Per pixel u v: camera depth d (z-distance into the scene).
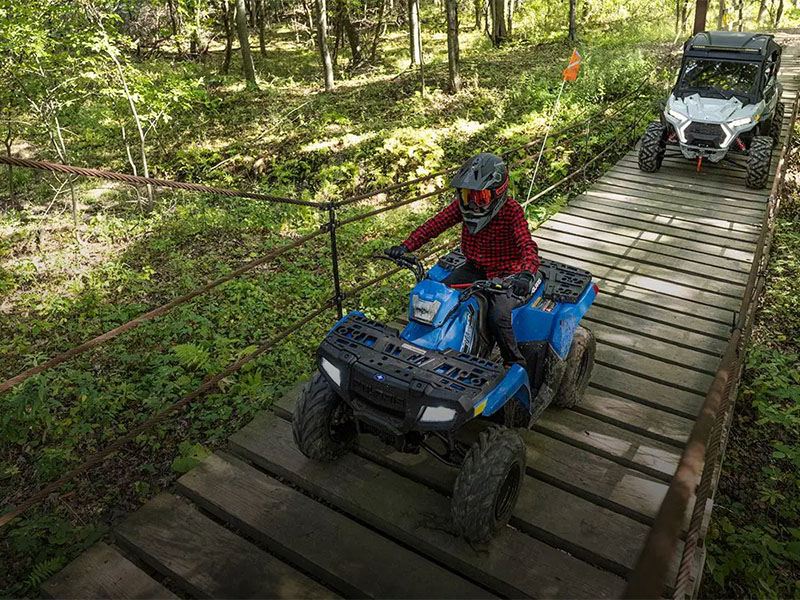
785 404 5.89
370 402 3.34
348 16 24.02
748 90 10.59
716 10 32.03
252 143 15.25
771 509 4.88
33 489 4.75
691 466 1.85
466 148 13.63
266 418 4.73
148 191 12.78
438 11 36.66
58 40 11.96
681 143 10.43
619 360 5.57
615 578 3.40
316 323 6.98
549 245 8.20
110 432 5.25
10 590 3.80
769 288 7.88
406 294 7.46
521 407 4.11
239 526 3.86
